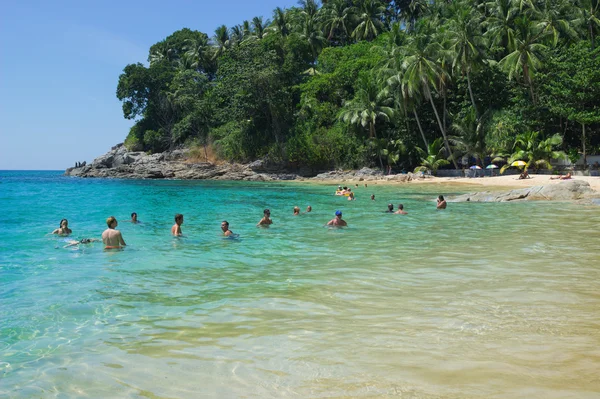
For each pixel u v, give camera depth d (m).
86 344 4.68
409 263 8.56
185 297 6.41
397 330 4.93
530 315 5.36
